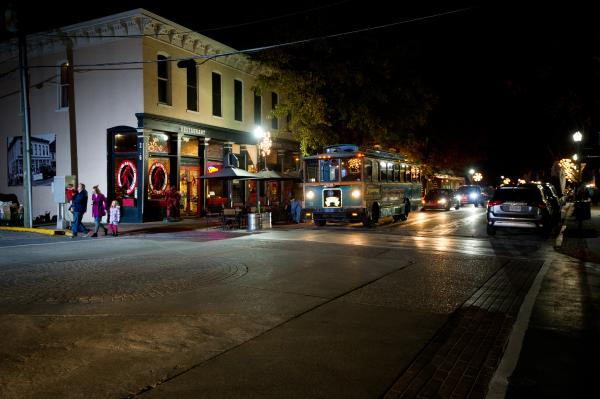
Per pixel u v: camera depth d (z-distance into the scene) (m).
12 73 27.20
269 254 12.95
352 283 9.20
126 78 23.41
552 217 20.17
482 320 6.83
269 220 21.34
